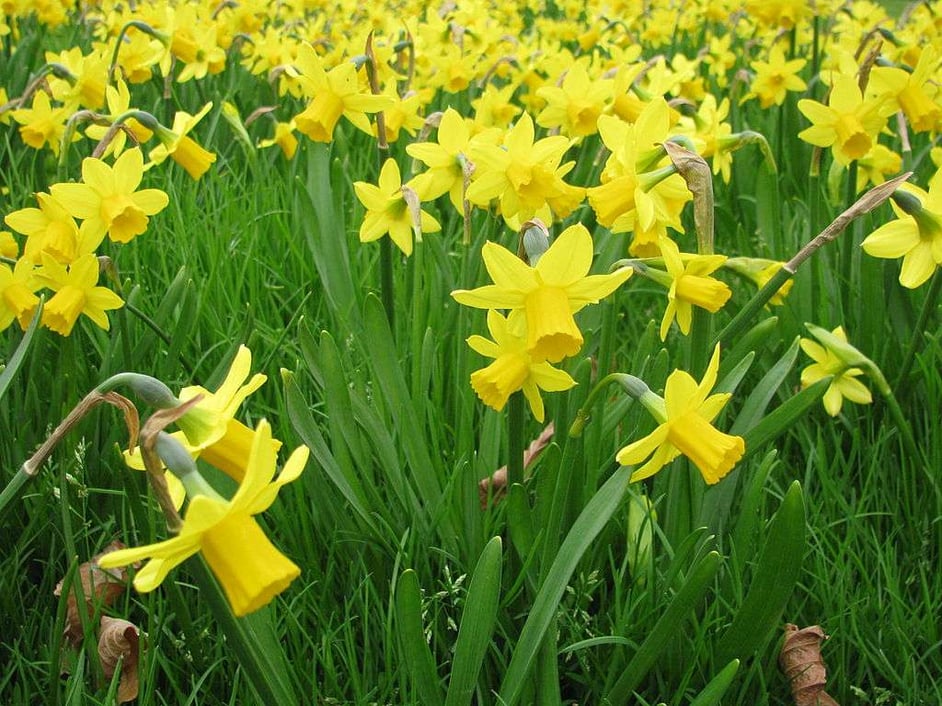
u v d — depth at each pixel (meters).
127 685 0.45
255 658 0.34
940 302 0.69
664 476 0.51
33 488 0.51
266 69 1.12
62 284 0.51
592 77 0.87
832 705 0.46
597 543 0.49
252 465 0.26
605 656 0.46
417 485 0.51
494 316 0.40
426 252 0.67
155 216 0.80
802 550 0.39
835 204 0.79
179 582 0.49
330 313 0.67
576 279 0.38
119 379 0.32
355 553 0.49
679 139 0.48
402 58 1.07
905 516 0.56
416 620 0.37
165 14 1.07
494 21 1.20
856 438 0.58
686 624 0.47
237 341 0.58
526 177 0.50
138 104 1.13
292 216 0.83
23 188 0.81
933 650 0.48
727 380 0.49
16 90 1.08
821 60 1.21
